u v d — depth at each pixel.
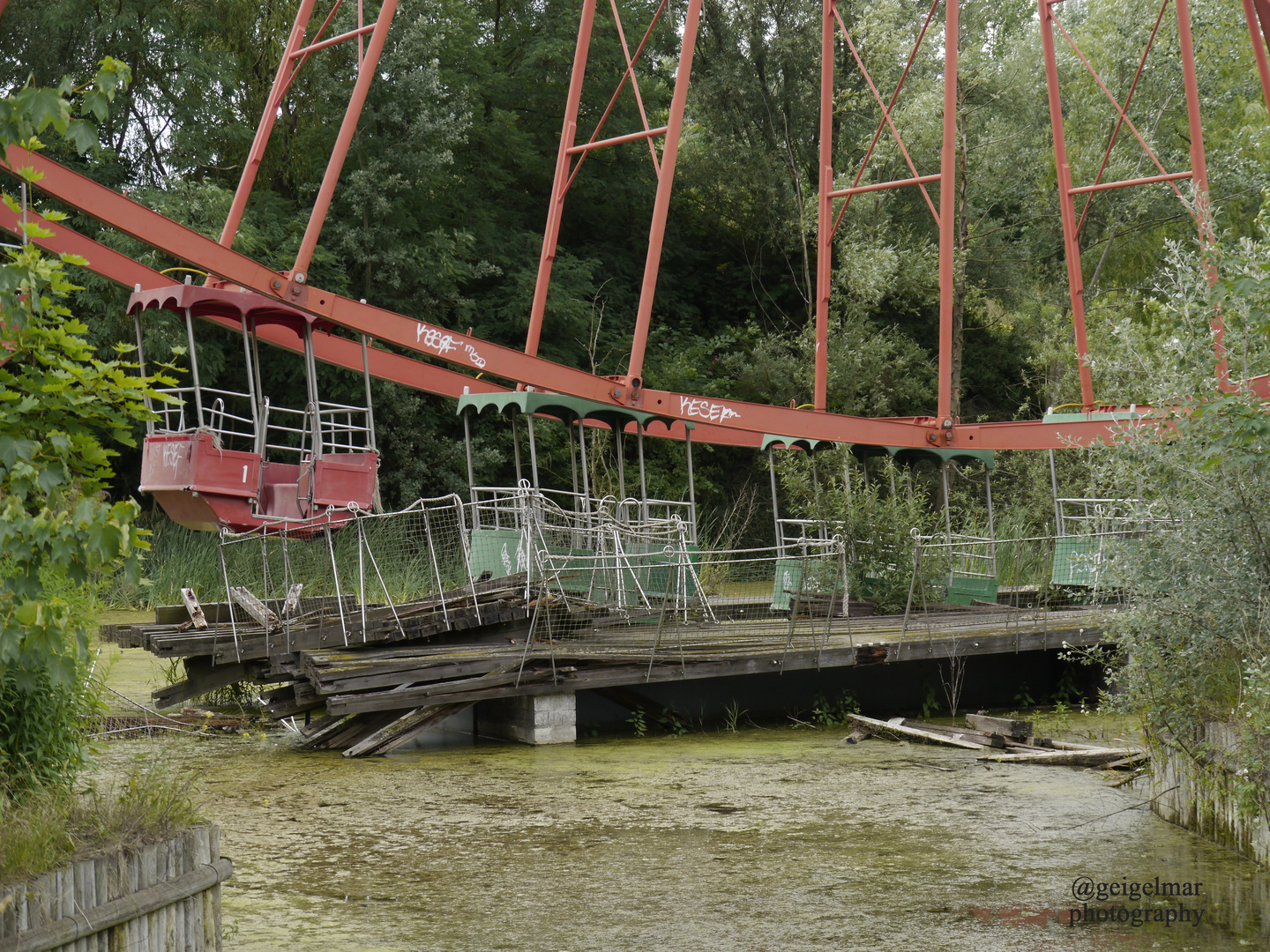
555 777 10.17
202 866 4.95
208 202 25.55
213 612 13.08
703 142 40.16
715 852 7.71
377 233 29.31
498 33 37.44
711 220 41.31
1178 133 36.12
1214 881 7.01
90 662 6.12
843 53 38.72
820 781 10.01
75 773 6.05
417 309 30.75
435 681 11.55
